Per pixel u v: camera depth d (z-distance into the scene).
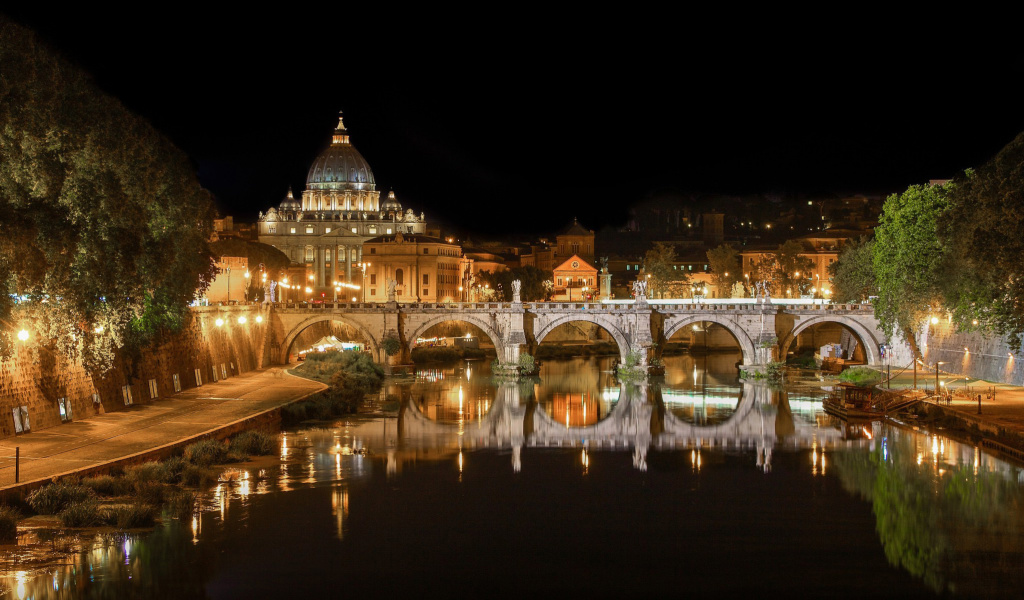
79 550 63.88
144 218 97.25
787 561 66.75
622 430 114.50
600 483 87.06
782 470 92.12
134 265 91.06
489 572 64.12
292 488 82.12
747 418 123.50
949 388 125.81
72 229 81.31
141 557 63.81
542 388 156.75
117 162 92.19
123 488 73.12
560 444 105.25
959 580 63.31
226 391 123.44
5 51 78.38
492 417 124.00
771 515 77.00
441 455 98.00
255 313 164.00
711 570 65.06
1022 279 106.44
